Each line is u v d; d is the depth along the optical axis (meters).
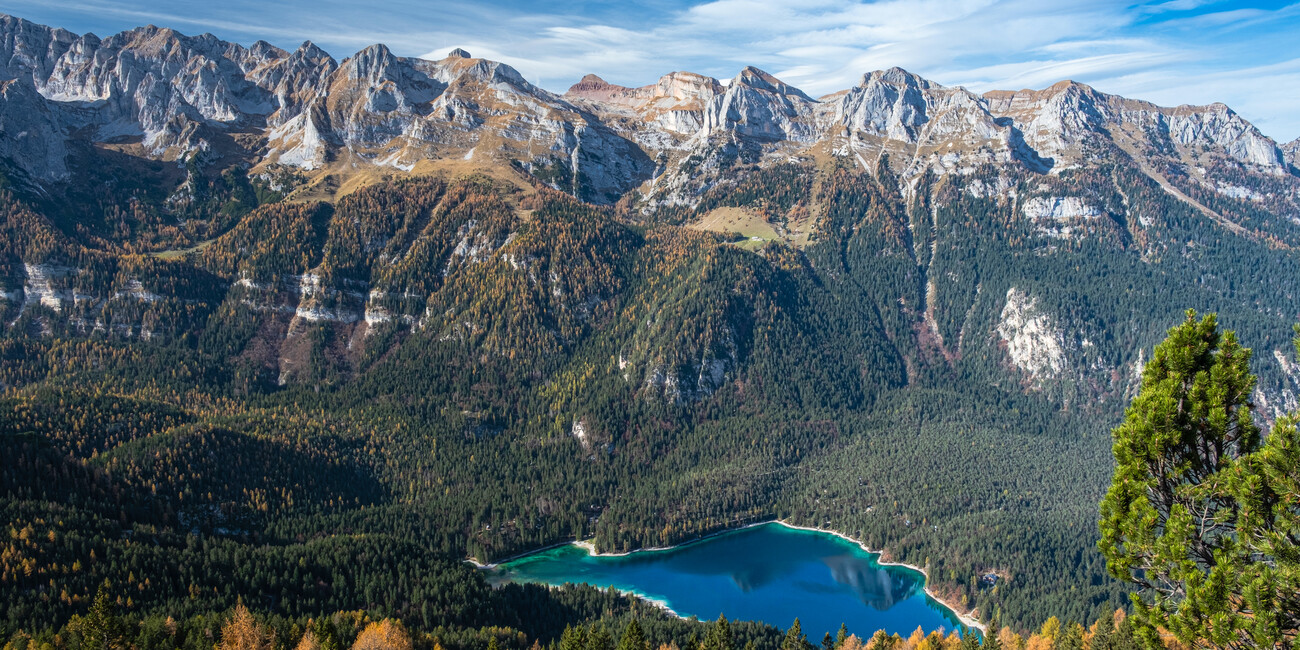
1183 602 60.56
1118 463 68.06
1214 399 62.19
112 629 190.62
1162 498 66.06
